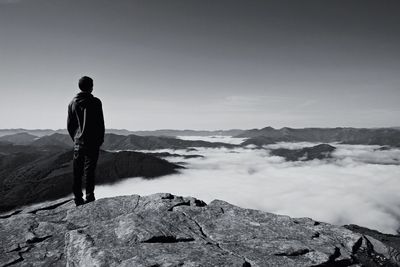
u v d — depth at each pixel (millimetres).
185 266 4941
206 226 6969
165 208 7898
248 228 6906
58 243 6484
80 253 5562
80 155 8750
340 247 6289
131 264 4930
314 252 5820
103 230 6426
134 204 8398
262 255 5617
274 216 7695
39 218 7863
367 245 6668
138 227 6414
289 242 6184
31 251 6219
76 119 8906
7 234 6930
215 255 5422
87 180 8938
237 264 5121
